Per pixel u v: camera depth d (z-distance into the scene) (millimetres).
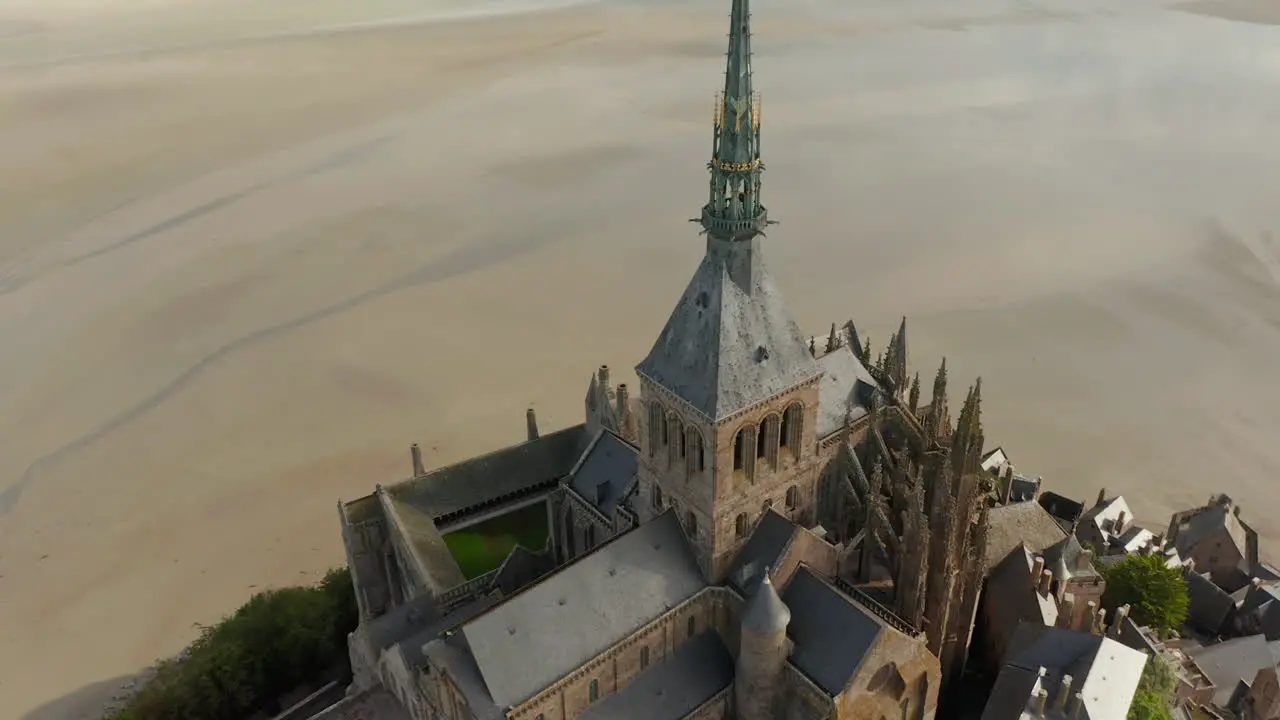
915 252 193375
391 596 97250
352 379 155625
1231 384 145500
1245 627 95250
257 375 157125
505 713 63219
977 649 88438
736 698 72438
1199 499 121312
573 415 144000
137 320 174000
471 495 105125
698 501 71375
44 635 106875
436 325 171625
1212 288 174375
